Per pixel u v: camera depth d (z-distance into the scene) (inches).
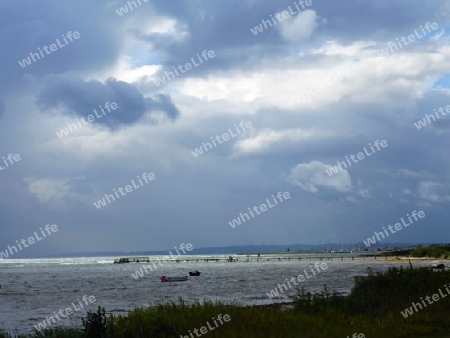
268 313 794.8
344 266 4758.9
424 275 1102.4
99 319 675.4
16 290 2576.3
